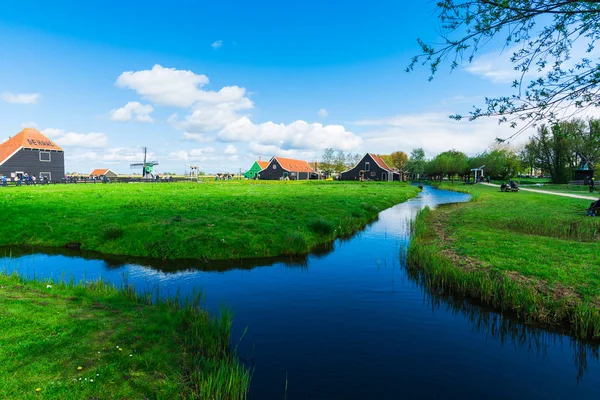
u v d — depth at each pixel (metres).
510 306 8.55
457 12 6.21
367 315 8.32
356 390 5.41
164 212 19.81
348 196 33.94
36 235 16.19
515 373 5.98
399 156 149.88
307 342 6.95
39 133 66.00
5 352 5.33
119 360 5.53
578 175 57.53
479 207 27.47
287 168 100.12
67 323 6.57
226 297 9.51
